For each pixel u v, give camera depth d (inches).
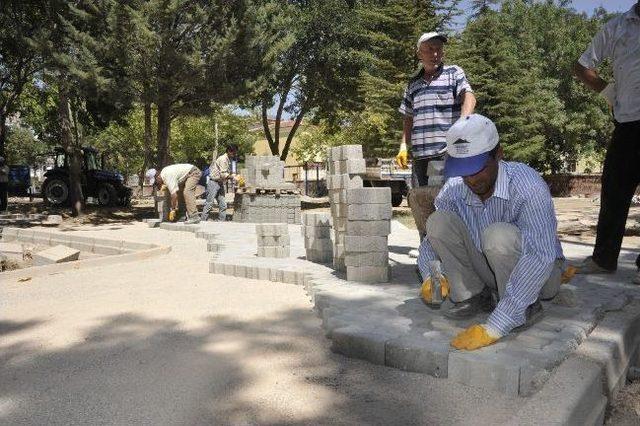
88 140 1584.6
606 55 182.9
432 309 144.6
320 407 99.0
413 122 214.8
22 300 193.5
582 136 1246.3
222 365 119.5
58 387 109.7
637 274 173.5
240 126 1875.0
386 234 185.6
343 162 205.0
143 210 791.1
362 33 853.2
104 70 558.3
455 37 917.2
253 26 578.6
